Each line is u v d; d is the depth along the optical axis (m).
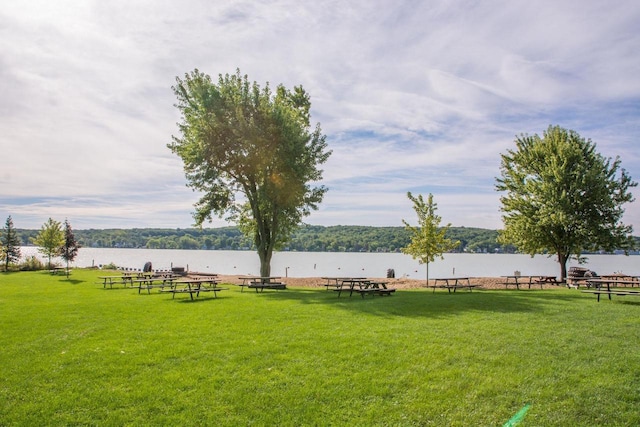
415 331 10.01
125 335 9.80
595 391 6.34
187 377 7.00
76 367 7.49
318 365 7.54
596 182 22.92
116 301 15.95
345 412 5.79
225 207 28.33
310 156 26.88
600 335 9.52
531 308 13.42
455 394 6.30
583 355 7.96
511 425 5.43
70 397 6.24
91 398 6.22
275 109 25.34
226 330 10.27
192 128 25.48
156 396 6.28
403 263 71.12
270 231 28.86
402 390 6.47
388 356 7.99
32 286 23.09
